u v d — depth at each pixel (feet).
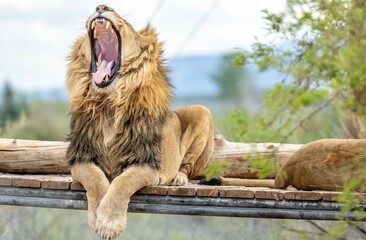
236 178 46.68
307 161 39.17
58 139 115.55
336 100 29.07
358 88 27.73
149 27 38.73
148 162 37.35
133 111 37.76
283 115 27.99
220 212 36.11
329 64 26.86
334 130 53.88
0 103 135.23
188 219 62.28
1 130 66.03
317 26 27.53
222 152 46.70
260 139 31.55
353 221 34.99
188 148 43.21
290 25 28.14
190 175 43.93
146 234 61.72
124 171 37.17
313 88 27.20
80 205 36.99
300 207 35.60
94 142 38.17
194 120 43.29
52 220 57.41
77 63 38.45
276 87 27.43
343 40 27.55
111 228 34.63
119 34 37.50
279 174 40.29
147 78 37.86
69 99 38.75
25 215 54.75
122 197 35.53
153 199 36.47
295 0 27.76
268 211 35.88
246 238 54.90
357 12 26.58
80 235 57.52
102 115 38.17
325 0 27.63
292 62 28.58
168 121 39.81
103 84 37.70
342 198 30.76
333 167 38.37
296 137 52.75
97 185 36.45
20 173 46.26
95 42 37.96
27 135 104.47
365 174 29.99
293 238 46.60
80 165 37.78
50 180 37.17
